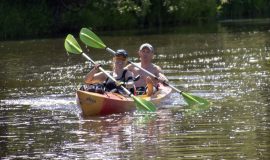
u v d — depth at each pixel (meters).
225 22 126.44
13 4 106.31
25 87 42.50
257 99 34.38
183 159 22.62
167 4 125.62
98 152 24.08
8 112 33.38
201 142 25.06
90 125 29.44
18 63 58.75
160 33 98.06
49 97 37.94
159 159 22.75
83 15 111.56
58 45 79.75
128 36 93.25
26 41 89.81
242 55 58.09
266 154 22.89
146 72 36.56
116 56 35.72
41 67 54.59
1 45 83.38
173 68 50.47
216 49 66.00
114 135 26.98
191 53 62.56
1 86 43.53
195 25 120.69
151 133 27.08
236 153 23.20
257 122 28.39
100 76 36.34
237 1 146.38
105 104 32.25
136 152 23.84
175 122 29.39
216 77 44.03
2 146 25.75
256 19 133.50
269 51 60.50
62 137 26.97
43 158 23.56
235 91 37.53
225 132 26.67
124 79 35.62
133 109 33.53
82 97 32.12
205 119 29.70
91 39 39.53
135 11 117.88
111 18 115.25
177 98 36.72
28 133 28.06
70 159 23.22
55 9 110.75
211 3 136.38
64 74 49.16
